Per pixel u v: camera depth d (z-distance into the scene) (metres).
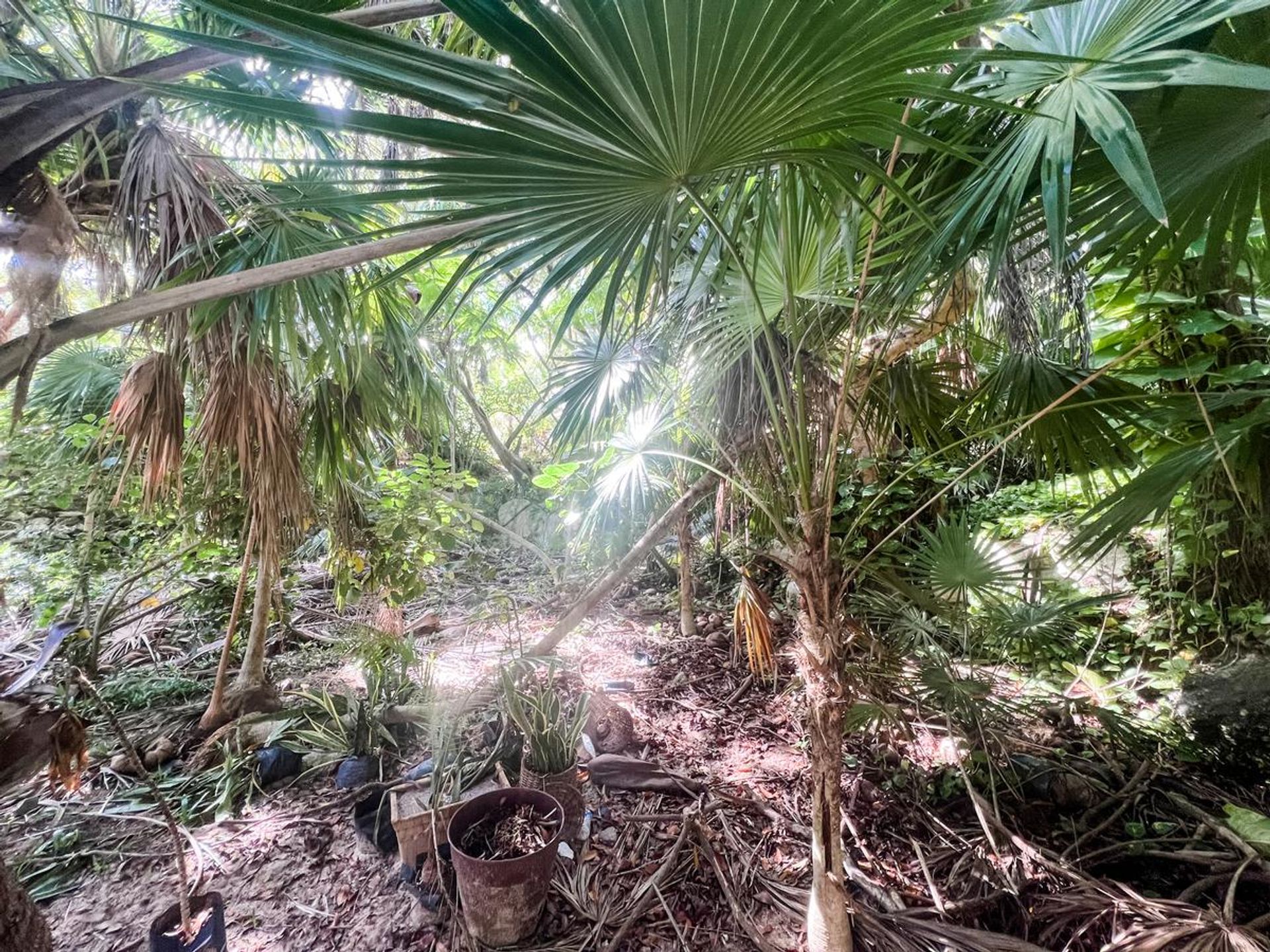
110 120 1.62
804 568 1.31
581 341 3.14
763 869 1.83
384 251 1.22
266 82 1.57
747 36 0.69
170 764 2.41
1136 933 1.42
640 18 0.65
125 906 1.74
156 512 2.61
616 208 1.02
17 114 1.00
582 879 1.79
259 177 2.07
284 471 2.29
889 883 1.74
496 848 1.63
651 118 0.80
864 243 1.55
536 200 0.92
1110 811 1.97
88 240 1.63
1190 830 1.86
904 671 2.44
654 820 2.04
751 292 1.15
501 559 5.18
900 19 0.69
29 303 1.08
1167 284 2.27
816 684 1.34
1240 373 2.00
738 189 1.27
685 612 3.73
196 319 1.78
